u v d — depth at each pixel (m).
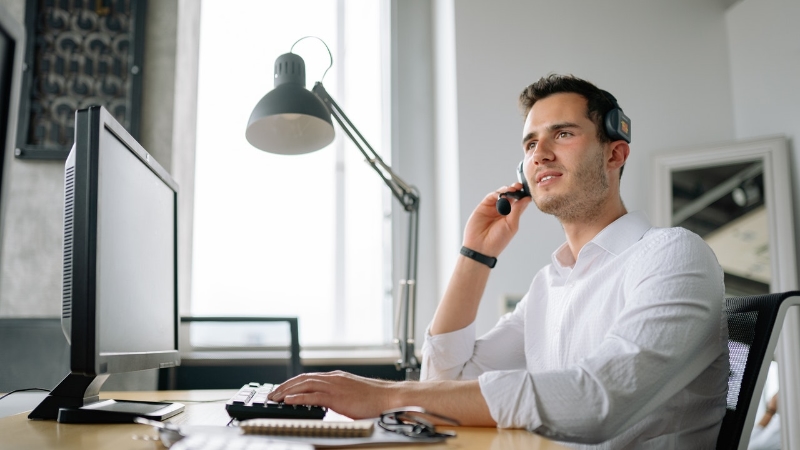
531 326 1.30
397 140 3.01
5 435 0.76
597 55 2.80
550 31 2.79
